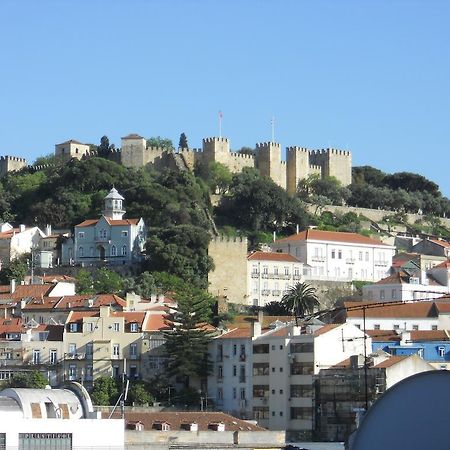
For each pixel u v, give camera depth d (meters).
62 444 181.25
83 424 182.75
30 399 182.75
